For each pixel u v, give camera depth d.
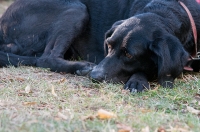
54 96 7.66
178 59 8.02
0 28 10.79
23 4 10.62
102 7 10.59
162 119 6.52
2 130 5.72
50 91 8.02
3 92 7.72
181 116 6.80
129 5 10.13
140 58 8.35
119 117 6.54
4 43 10.68
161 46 8.01
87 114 6.62
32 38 10.41
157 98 7.81
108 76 8.34
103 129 5.94
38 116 6.41
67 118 6.38
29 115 6.40
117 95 7.79
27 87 7.96
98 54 10.55
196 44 9.31
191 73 9.75
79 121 6.27
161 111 7.09
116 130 6.01
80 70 9.23
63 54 10.12
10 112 6.49
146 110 7.04
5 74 9.10
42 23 10.36
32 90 8.06
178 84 8.63
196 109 7.41
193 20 9.29
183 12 9.27
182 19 9.14
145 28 8.43
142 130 6.02
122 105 7.29
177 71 8.10
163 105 7.35
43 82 8.45
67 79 8.98
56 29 10.22
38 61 9.93
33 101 7.29
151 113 6.78
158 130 6.14
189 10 9.49
